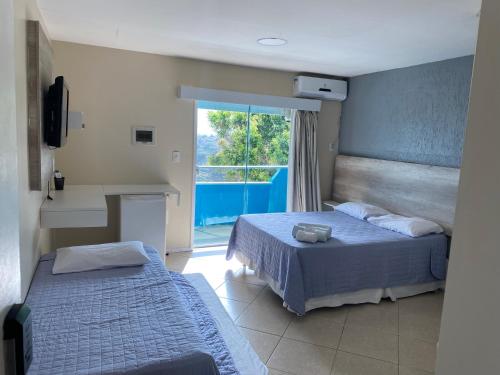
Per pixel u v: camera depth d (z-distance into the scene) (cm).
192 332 183
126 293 222
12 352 70
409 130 429
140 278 244
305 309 312
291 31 313
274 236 346
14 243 75
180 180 455
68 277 242
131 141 427
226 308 331
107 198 421
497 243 66
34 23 228
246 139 552
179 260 440
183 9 271
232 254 429
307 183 515
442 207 380
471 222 71
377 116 473
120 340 174
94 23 314
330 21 283
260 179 584
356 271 332
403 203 426
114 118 417
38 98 232
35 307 202
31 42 228
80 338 175
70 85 396
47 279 238
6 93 69
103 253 263
